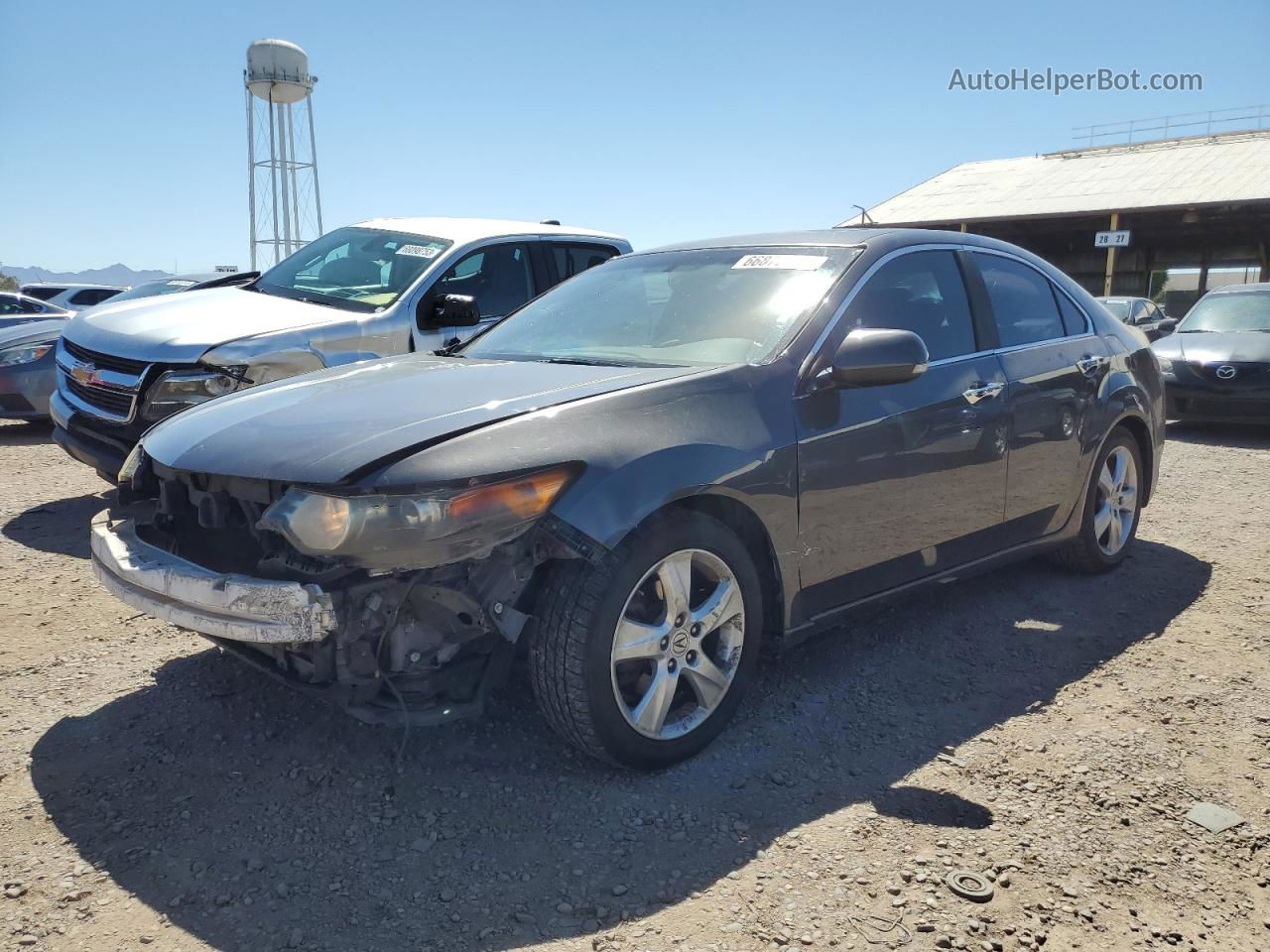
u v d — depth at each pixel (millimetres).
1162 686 3561
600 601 2680
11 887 2354
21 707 3312
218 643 3012
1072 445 4352
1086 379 4453
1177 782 2883
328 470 2529
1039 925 2244
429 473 2488
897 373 3195
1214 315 10633
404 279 6227
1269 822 2684
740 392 3096
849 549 3367
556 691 2727
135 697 3398
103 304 6578
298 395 3207
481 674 2771
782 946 2164
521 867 2457
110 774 2885
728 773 2928
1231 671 3693
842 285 3525
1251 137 30938
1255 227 27922
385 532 2465
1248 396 9156
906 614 4297
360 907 2299
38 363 8461
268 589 2512
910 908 2293
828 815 2699
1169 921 2273
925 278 3877
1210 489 6980
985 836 2594
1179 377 9492
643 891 2365
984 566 4016
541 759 2992
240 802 2740
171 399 5129
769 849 2535
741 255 3916
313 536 2494
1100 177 29375
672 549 2830
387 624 2602
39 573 4750
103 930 2209
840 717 3305
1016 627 4152
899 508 3516
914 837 2588
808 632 3316
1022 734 3186
